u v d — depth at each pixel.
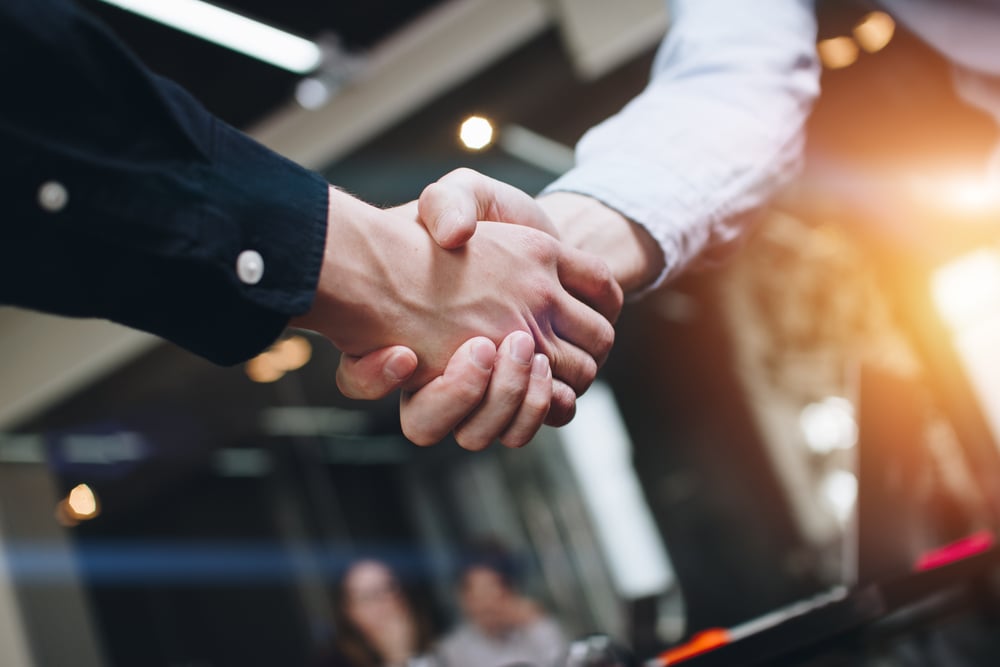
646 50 2.91
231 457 3.97
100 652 3.73
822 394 4.35
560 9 2.95
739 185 0.74
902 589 0.74
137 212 0.39
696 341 4.70
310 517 3.96
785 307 4.27
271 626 3.89
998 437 1.46
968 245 1.30
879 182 1.10
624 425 4.55
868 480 0.90
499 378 0.56
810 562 4.40
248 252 0.43
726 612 4.34
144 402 3.82
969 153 1.04
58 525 3.82
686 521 4.48
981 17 0.74
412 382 0.56
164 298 0.41
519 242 0.59
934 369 1.24
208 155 0.43
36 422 3.85
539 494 4.22
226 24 2.64
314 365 3.75
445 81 3.10
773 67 0.79
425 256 0.54
